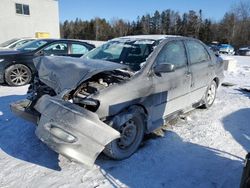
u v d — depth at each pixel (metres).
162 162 3.27
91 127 2.63
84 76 2.95
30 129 4.07
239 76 10.55
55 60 3.49
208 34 60.22
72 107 2.73
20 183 2.75
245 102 6.09
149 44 3.88
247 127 4.52
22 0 22.72
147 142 3.78
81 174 2.94
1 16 21.56
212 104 5.60
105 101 2.93
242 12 50.88
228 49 32.41
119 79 3.23
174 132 4.18
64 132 2.62
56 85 3.08
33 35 24.12
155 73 3.56
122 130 3.18
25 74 7.30
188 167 3.19
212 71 5.14
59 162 3.17
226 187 2.83
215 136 4.09
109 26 72.62
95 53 4.30
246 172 2.25
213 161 3.34
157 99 3.59
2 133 3.92
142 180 2.89
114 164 3.16
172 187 2.79
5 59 7.00
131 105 3.23
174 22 74.56
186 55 4.36
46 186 2.71
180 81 4.03
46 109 2.81
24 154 3.33
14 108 3.50
